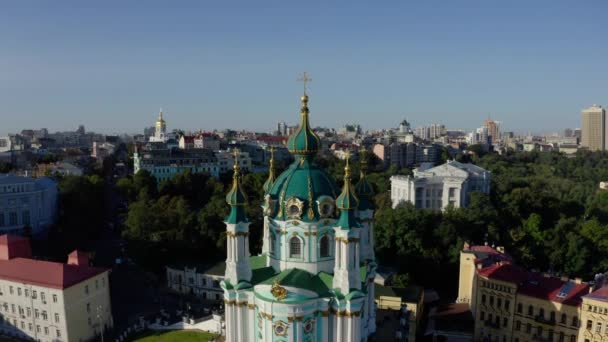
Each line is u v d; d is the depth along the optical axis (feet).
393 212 439.63
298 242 196.85
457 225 439.63
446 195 581.12
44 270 305.32
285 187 200.13
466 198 586.45
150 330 309.22
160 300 373.61
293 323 184.65
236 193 196.44
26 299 305.73
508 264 311.88
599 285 282.77
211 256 430.20
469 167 622.13
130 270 437.17
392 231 409.69
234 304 199.11
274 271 204.44
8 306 313.53
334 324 192.34
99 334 315.17
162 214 431.84
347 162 187.83
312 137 202.80
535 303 281.54
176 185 629.92
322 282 193.47
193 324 304.30
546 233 448.65
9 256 328.08
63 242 465.06
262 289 189.78
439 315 332.39
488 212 483.92
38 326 304.09
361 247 227.81
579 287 280.92
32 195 499.92
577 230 454.40
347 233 185.06
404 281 348.59
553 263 423.64
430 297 368.48
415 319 299.17
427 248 409.28
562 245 429.79
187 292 387.55
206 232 425.69
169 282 400.47
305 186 197.06
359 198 228.22
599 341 255.70
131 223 425.69
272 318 185.98
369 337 227.20
